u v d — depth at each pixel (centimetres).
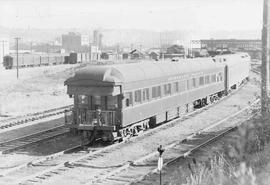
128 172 1572
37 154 1875
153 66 2433
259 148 1371
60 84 5684
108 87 1972
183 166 1631
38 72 7381
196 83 3070
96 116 2008
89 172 1579
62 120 2823
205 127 2495
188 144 2048
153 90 2330
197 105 3412
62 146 2039
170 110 2611
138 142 2084
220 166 1259
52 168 1590
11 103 3553
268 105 1808
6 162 1733
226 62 3978
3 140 2180
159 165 1341
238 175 680
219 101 3728
